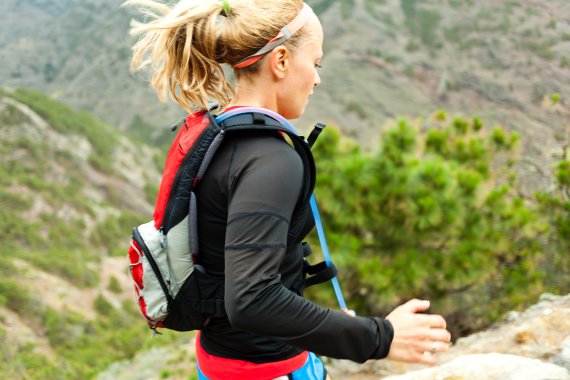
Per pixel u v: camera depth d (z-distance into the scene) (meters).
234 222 1.12
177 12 1.34
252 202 1.12
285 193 1.14
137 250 1.33
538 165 9.20
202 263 1.32
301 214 1.26
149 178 173.62
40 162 152.88
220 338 1.39
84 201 141.62
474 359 2.07
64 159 158.25
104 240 132.00
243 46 1.30
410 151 6.53
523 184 8.83
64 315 85.12
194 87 1.34
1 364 53.06
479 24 184.62
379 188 6.20
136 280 1.35
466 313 7.04
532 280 6.87
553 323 3.15
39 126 162.00
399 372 5.31
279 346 1.40
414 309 1.19
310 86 1.38
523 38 165.75
